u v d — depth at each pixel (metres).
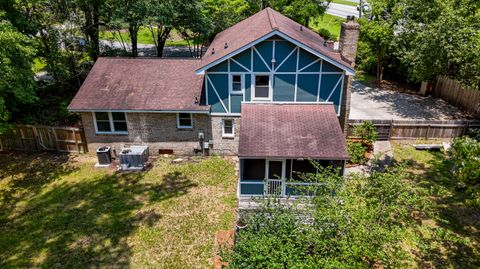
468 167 10.28
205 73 17.58
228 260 9.94
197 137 19.42
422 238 13.29
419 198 10.43
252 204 14.72
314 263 8.84
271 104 17.84
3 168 18.95
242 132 15.65
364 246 8.75
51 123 22.53
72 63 25.53
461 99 23.64
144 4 25.91
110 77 20.19
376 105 24.67
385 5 25.88
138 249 13.26
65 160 19.69
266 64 17.12
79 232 14.16
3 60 15.13
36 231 14.28
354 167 17.69
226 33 24.95
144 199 16.14
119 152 19.89
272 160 15.52
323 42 20.50
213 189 16.80
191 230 14.13
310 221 10.48
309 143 14.88
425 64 20.84
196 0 28.78
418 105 24.58
